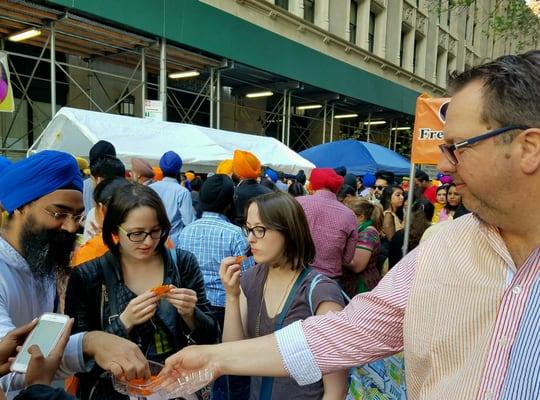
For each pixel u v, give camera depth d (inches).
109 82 406.9
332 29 564.1
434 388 32.8
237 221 136.9
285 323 59.0
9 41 336.5
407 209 148.9
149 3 316.8
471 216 36.1
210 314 71.0
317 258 115.7
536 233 29.3
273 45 435.8
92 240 76.3
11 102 187.8
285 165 327.0
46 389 30.5
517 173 27.7
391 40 692.7
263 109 583.8
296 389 57.0
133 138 232.5
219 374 43.5
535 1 385.4
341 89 550.0
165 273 65.2
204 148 263.3
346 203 145.7
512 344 28.8
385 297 39.5
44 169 49.1
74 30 307.7
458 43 928.9
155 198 62.0
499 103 27.3
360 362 40.9
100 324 60.3
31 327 41.8
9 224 51.1
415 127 141.7
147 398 44.6
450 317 32.3
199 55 374.9
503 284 30.4
